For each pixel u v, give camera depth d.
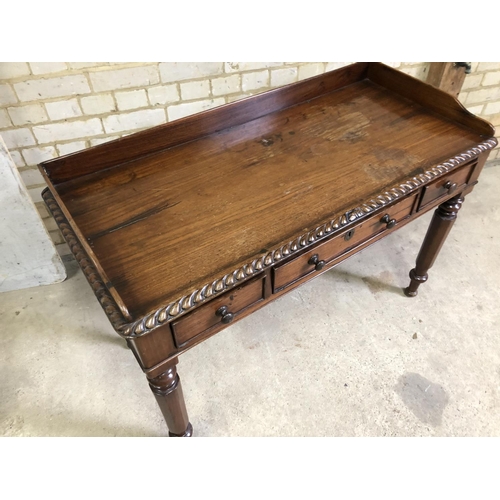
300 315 1.73
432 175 1.21
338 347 1.63
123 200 1.18
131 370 1.58
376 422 1.43
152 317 0.88
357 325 1.70
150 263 1.01
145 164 1.31
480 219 2.14
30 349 1.63
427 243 1.60
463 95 2.14
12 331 1.69
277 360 1.59
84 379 1.55
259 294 1.09
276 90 1.48
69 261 1.95
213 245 1.05
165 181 1.25
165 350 1.00
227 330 1.68
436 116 1.46
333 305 1.76
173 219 1.12
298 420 1.44
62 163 1.20
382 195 1.15
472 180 1.42
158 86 1.57
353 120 1.47
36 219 1.61
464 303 1.77
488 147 1.31
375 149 1.33
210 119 1.40
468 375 1.54
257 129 1.45
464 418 1.44
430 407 1.46
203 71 1.59
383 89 1.63
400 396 1.49
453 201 1.46
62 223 1.10
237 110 1.44
